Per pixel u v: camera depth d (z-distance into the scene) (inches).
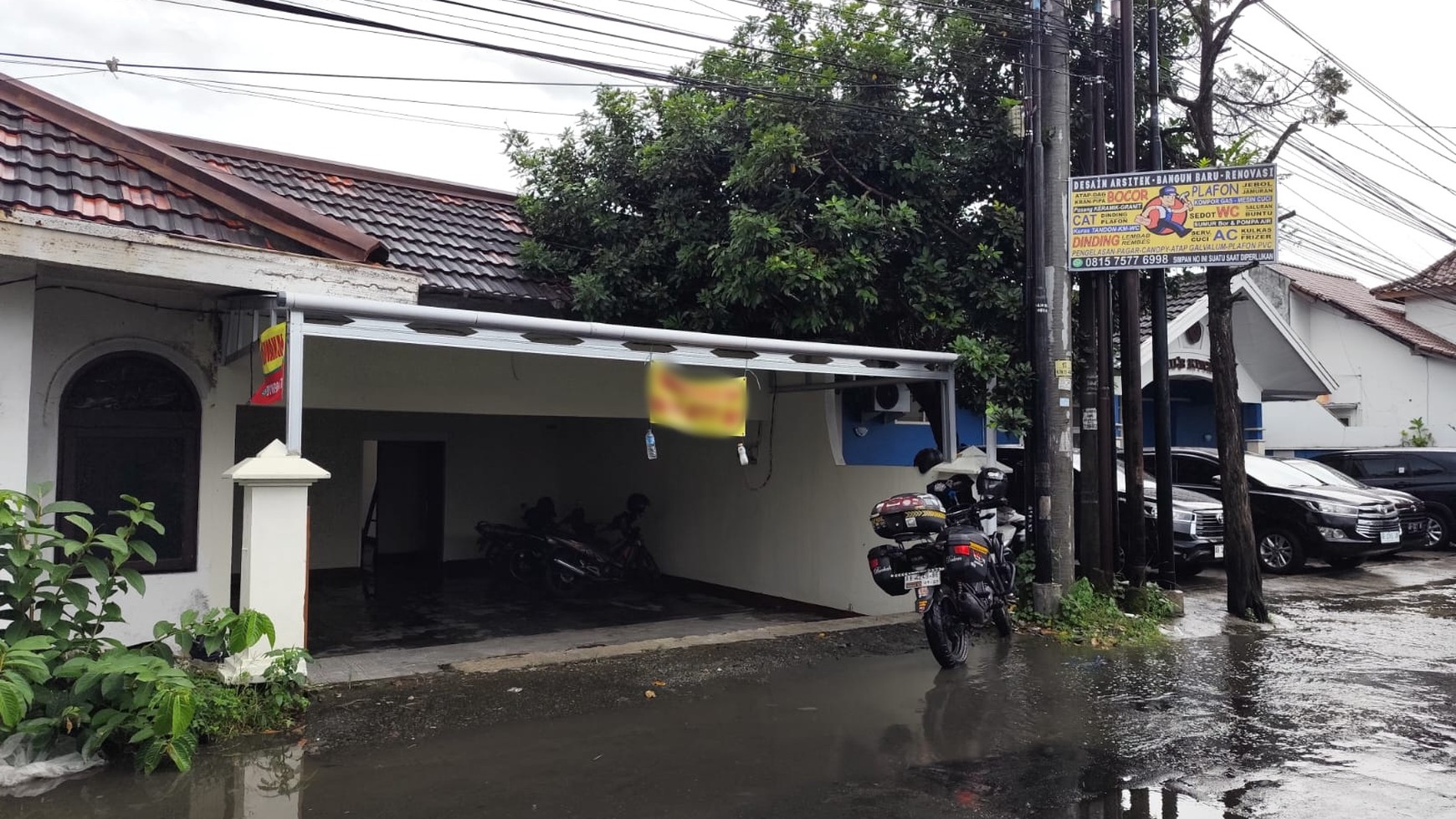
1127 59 347.3
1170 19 386.9
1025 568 345.1
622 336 275.0
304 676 218.8
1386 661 291.9
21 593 190.1
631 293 377.1
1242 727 224.8
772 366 315.0
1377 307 993.5
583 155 407.8
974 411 368.8
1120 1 349.1
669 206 379.9
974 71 371.9
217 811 166.9
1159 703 244.2
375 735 206.1
